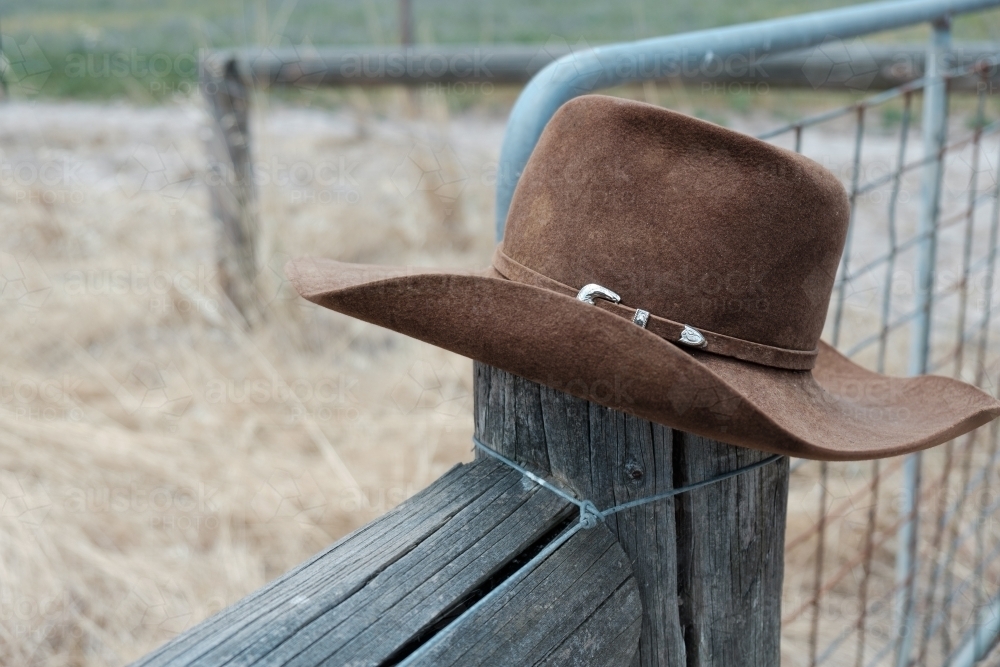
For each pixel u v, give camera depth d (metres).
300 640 0.87
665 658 1.15
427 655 0.89
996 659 2.39
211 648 0.84
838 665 2.36
